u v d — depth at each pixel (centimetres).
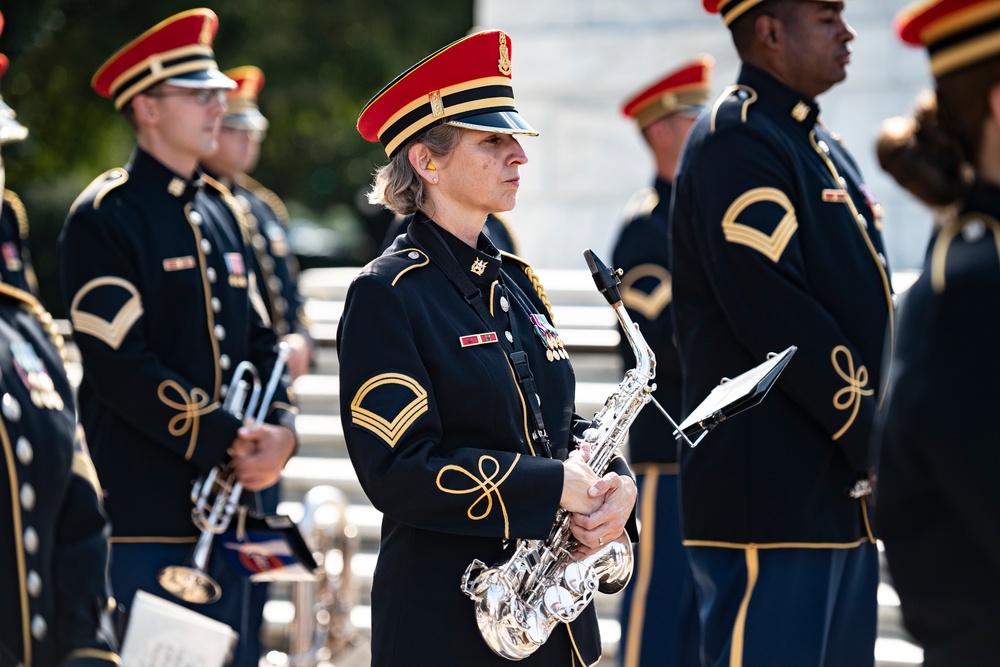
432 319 1072
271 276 2241
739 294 1298
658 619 1817
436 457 1035
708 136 1359
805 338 1271
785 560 1311
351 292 1086
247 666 1838
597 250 3138
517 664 1063
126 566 1612
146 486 1620
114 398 1588
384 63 6253
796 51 1359
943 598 741
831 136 1473
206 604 1689
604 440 1132
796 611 1293
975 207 755
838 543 1312
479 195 1098
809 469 1305
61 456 883
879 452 777
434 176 1107
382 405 1038
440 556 1070
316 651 1953
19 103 4600
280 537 1628
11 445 838
